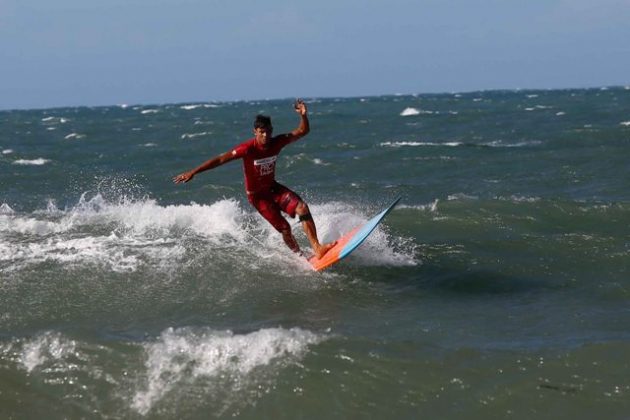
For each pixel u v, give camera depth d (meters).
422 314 27.16
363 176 79.00
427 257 35.22
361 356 22.03
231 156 30.28
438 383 20.98
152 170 88.00
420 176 77.44
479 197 58.94
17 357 22.06
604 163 78.25
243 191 64.38
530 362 22.03
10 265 31.70
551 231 41.56
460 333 24.89
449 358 22.30
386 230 40.88
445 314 27.19
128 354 22.12
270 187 32.03
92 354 22.12
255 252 34.41
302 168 85.75
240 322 26.09
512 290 30.52
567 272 32.97
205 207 41.00
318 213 42.16
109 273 31.08
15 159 102.12
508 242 37.75
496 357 22.36
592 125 146.50
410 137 136.38
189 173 29.72
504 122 172.75
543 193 62.56
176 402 20.36
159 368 21.58
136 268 31.77
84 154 112.88
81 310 27.19
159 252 33.88
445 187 67.94
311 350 22.28
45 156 108.88
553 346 23.36
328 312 27.27
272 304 28.11
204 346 22.39
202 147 122.69
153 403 20.33
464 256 35.34
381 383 21.00
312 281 30.95
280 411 20.06
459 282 31.44
